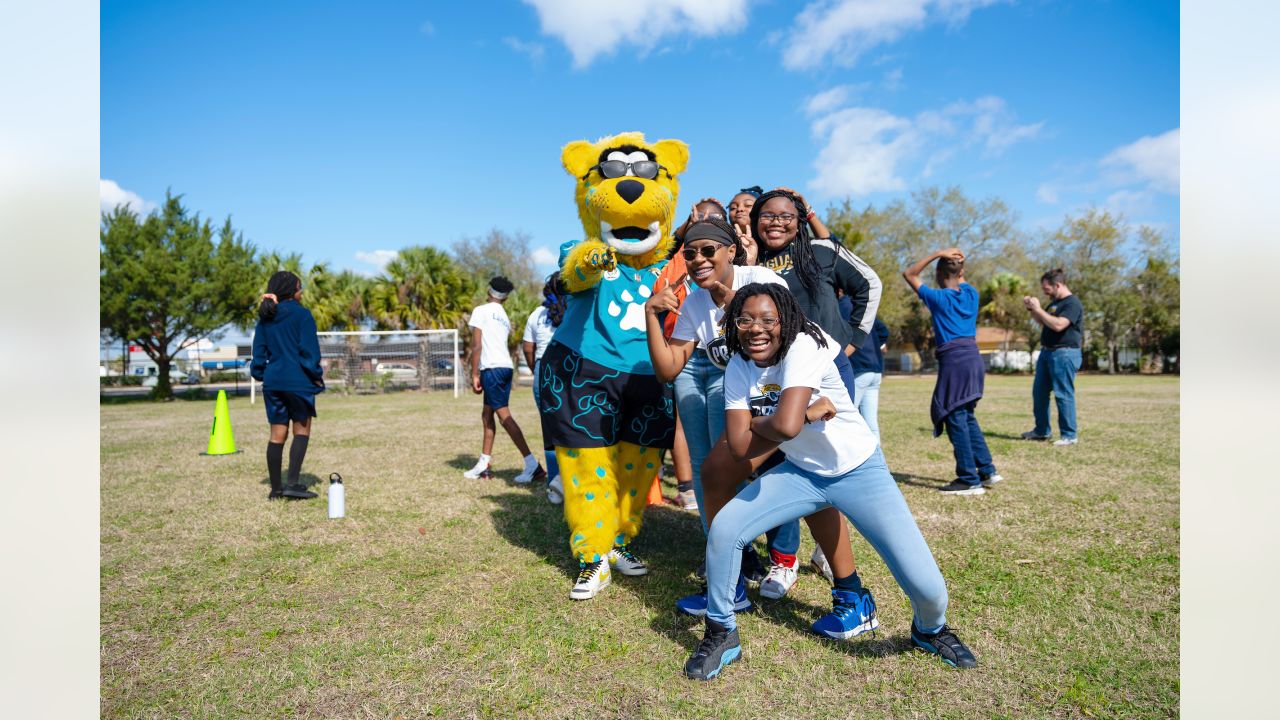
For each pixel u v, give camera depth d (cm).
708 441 347
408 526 457
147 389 2794
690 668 254
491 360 597
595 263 335
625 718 229
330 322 2256
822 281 329
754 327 249
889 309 3300
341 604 326
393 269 2348
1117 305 3209
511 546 412
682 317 310
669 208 363
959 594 321
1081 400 1383
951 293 518
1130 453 689
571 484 348
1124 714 225
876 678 251
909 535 252
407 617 311
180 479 630
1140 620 292
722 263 289
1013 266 3603
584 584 332
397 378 2245
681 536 434
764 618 307
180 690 250
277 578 361
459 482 607
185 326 2122
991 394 1669
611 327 353
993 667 256
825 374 255
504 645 281
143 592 343
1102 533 412
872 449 259
